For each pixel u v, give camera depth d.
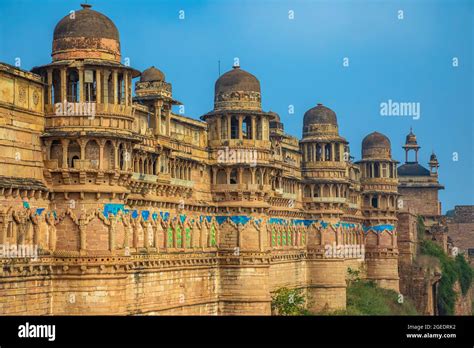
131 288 83.19
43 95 73.81
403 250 169.38
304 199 129.00
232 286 100.12
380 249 157.00
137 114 85.31
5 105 68.62
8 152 68.88
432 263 175.25
